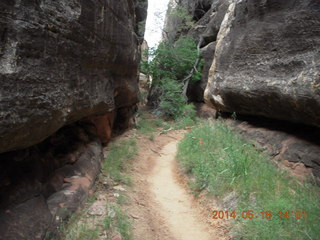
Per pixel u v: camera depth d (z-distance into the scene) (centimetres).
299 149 530
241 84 695
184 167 659
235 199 452
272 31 599
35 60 293
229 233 388
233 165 516
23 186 356
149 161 762
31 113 290
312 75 457
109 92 647
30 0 277
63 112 372
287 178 492
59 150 510
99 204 450
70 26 371
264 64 618
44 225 337
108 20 547
